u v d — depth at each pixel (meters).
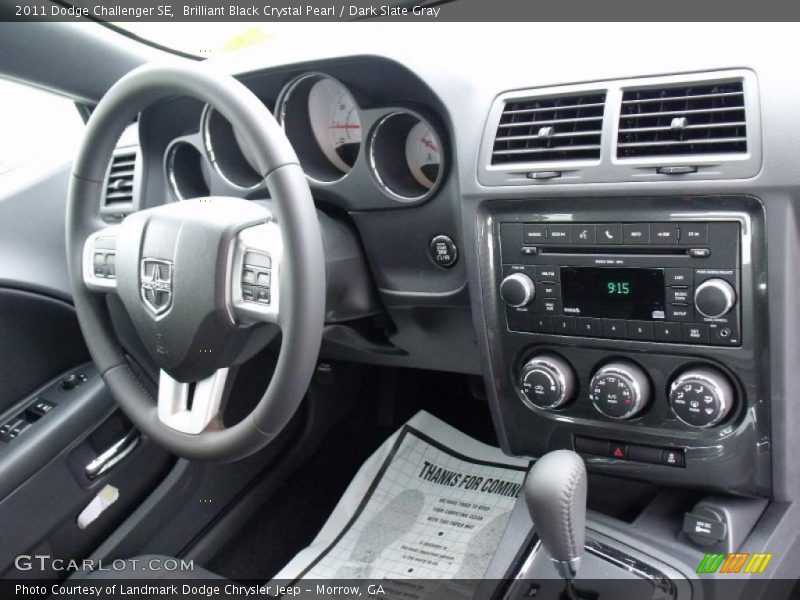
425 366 1.34
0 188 1.46
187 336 0.95
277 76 1.18
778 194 0.82
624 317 0.94
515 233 1.00
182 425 1.01
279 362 0.91
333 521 1.50
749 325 0.87
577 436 1.03
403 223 1.15
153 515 1.40
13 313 1.41
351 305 1.21
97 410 1.36
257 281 0.92
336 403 1.65
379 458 1.58
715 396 0.89
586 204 0.94
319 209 1.21
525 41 1.03
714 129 0.86
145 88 0.97
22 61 1.35
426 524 1.44
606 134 0.91
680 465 0.96
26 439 1.29
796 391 0.88
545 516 0.83
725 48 0.87
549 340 1.01
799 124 0.81
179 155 1.34
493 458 1.54
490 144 0.99
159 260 0.96
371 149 1.13
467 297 1.14
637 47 0.94
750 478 0.92
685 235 0.88
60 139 1.56
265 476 1.58
